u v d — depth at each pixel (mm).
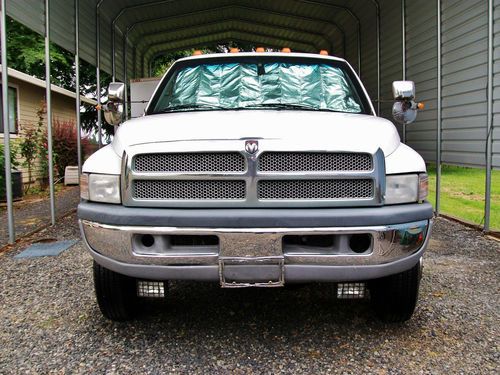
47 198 11891
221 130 3047
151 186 3020
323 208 2957
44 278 4875
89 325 3664
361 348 3236
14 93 13367
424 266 5141
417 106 4414
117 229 2980
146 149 3002
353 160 2986
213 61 4648
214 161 2975
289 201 2941
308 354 3160
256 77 4445
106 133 24953
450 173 12289
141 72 16766
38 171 14156
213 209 2949
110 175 3105
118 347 3287
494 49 8203
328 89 4379
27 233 7258
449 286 4488
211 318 3773
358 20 13992
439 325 3605
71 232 7203
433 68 10406
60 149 15336
